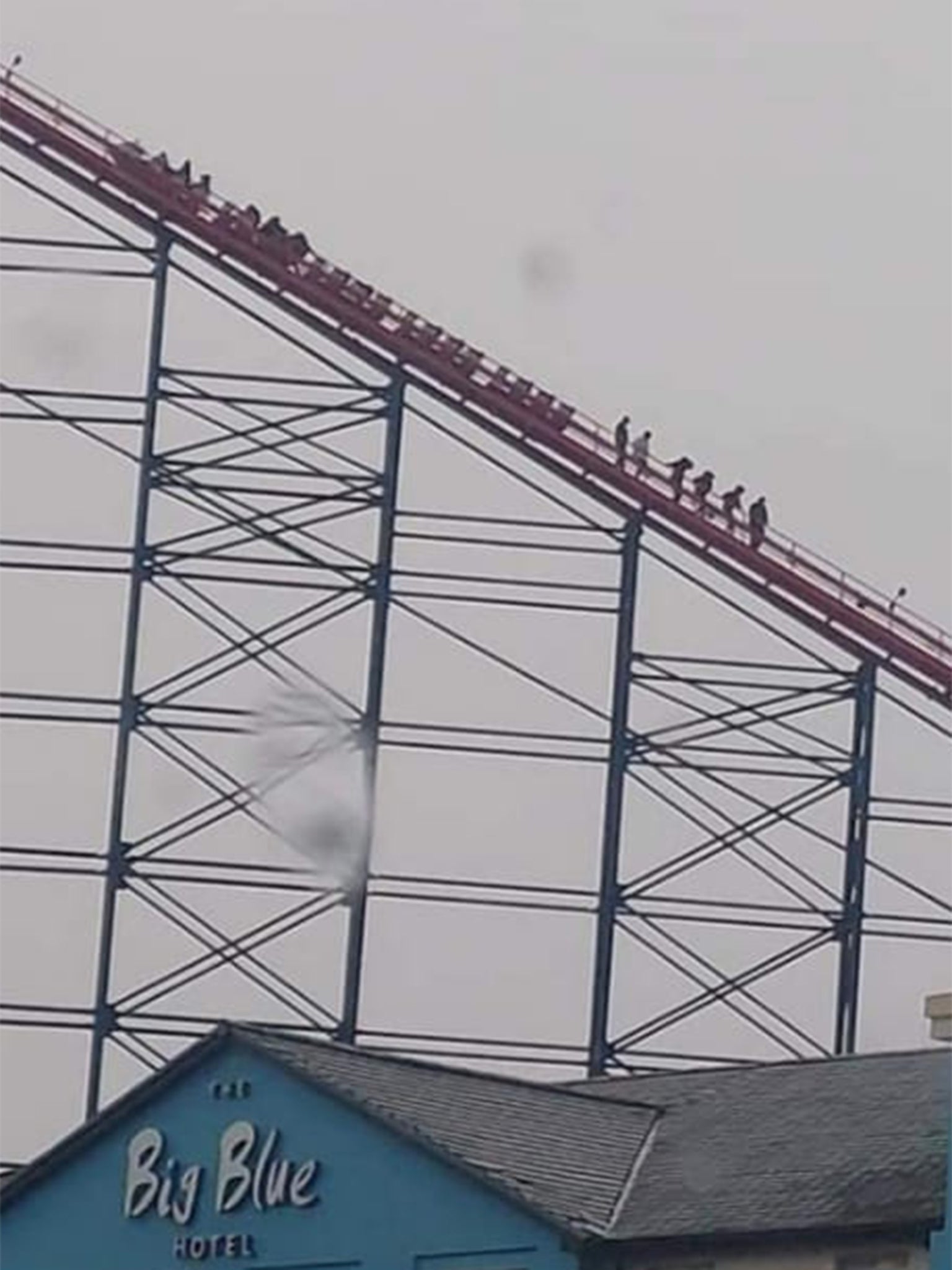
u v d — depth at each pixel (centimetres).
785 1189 3775
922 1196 3644
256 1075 4106
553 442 5522
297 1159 4050
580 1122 4138
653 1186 3900
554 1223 3775
